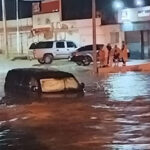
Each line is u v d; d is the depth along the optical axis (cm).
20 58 4731
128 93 1914
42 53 3984
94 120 1284
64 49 4041
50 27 5272
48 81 1609
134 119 1309
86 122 1259
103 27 4469
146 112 1427
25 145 1004
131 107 1530
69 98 1569
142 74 2892
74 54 3731
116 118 1321
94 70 3094
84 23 4741
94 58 3102
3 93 1833
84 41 4744
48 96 1559
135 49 4262
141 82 2380
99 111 1434
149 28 4112
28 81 1617
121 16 4309
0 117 1337
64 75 1656
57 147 984
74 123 1244
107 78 2659
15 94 1666
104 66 3347
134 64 3475
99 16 4509
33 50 4028
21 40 5866
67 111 1414
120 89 2070
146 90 2027
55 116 1334
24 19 5822
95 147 984
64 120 1278
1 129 1174
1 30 6272
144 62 3681
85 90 2009
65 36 5000
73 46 4094
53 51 4000
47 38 5331
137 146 993
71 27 4912
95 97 1736
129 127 1193
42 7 5509
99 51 3369
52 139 1060
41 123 1244
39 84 1590
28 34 5722
